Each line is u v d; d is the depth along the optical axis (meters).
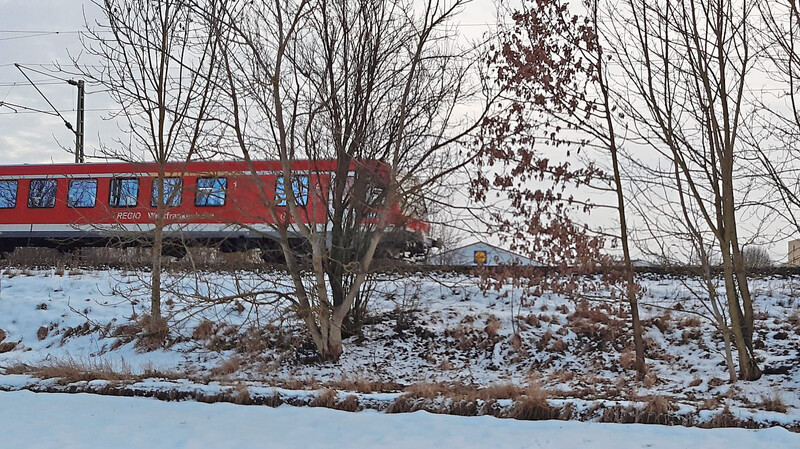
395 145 14.63
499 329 16.52
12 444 9.44
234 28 13.59
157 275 16.67
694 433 9.69
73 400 11.84
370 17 15.00
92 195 23.31
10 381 13.17
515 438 9.55
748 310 13.42
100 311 18.25
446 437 9.62
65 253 24.50
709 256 13.67
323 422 10.43
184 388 12.32
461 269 19.00
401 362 15.65
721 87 12.67
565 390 12.97
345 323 16.53
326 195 15.29
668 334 15.88
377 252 16.06
